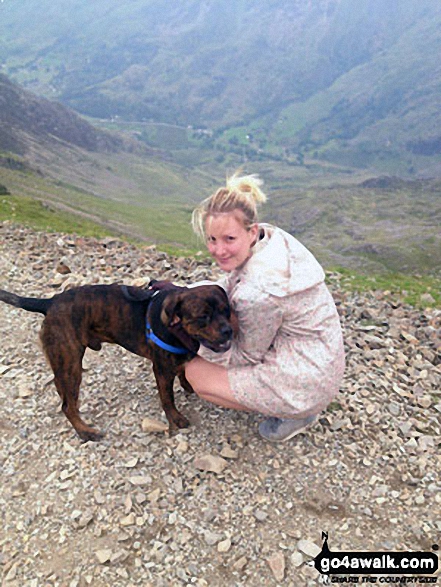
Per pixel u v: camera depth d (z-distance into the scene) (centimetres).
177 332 151
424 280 659
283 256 142
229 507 151
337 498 155
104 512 150
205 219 142
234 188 139
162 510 150
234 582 131
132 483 158
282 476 162
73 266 361
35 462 172
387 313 321
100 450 173
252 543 141
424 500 156
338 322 152
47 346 166
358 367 226
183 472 163
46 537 145
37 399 204
